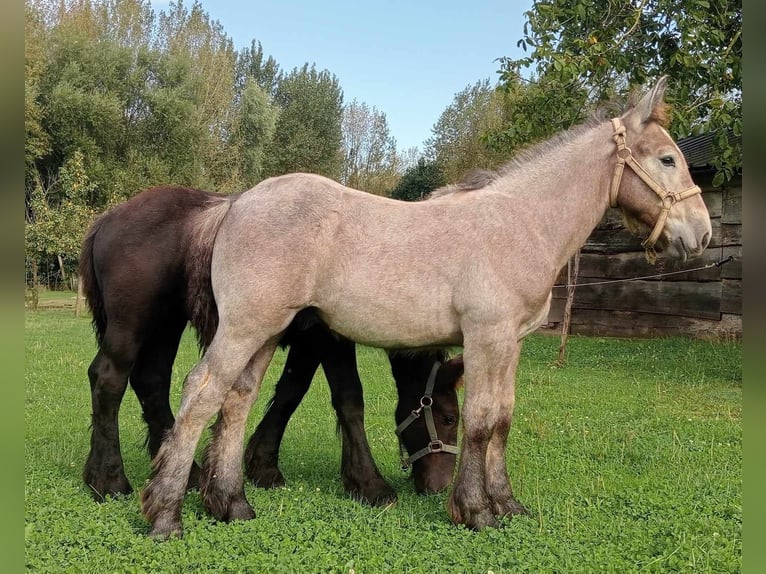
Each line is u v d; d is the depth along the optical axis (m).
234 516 4.07
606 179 4.16
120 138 28.84
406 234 3.99
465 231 3.97
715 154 9.14
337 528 3.93
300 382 5.00
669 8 8.27
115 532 3.76
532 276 3.96
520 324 4.03
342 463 4.74
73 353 11.34
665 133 4.14
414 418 4.67
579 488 4.79
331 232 3.98
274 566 3.38
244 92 37.06
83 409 7.32
